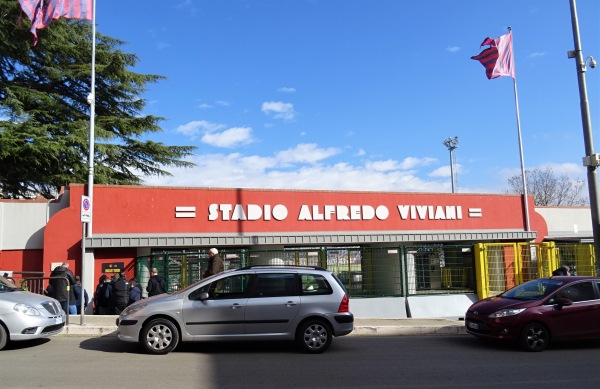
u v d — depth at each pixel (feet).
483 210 74.13
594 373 25.17
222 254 48.91
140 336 28.99
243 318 29.35
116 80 89.86
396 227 68.13
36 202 56.90
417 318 46.14
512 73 71.46
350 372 24.98
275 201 62.39
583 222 88.33
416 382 23.07
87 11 51.62
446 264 55.11
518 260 55.72
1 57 80.84
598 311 32.24
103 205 55.16
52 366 25.41
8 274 47.98
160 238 55.98
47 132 76.54
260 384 22.34
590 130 40.91
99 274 54.75
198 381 22.68
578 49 41.96
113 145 83.46
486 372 25.26
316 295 30.30
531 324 31.37
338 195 65.72
